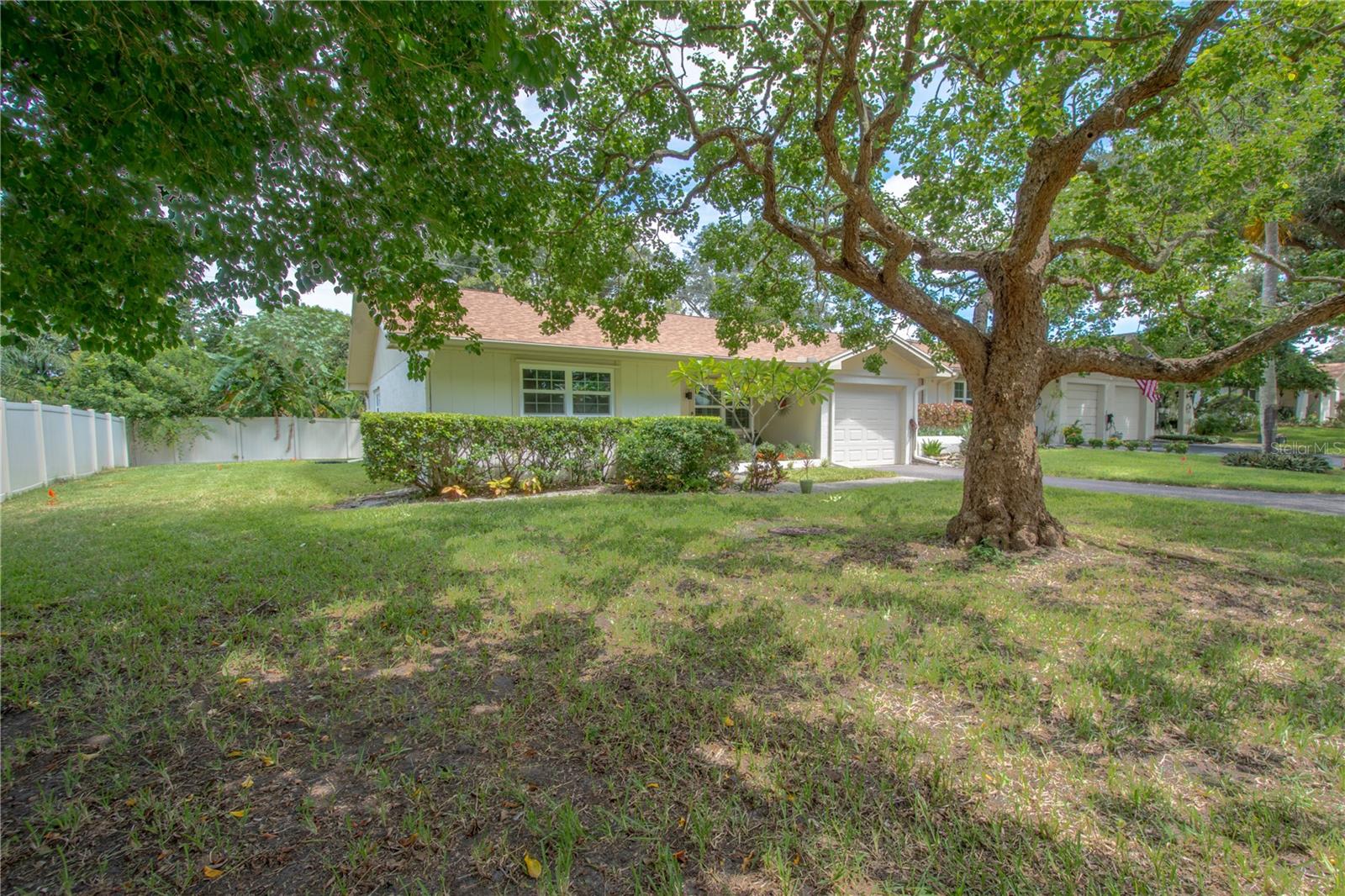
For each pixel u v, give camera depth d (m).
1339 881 1.72
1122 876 1.76
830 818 2.01
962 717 2.69
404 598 4.27
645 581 4.71
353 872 1.78
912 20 4.27
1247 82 5.32
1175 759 2.38
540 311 7.08
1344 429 30.62
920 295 5.63
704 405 14.64
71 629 3.70
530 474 10.54
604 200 6.21
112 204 3.18
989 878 1.76
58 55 2.46
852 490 10.51
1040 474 5.84
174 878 1.77
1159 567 5.09
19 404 9.86
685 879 1.75
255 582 4.65
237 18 2.45
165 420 17.14
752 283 8.34
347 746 2.47
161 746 2.47
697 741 2.47
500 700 2.84
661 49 5.41
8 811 2.07
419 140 3.59
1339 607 4.13
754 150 6.72
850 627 3.72
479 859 1.84
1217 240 7.41
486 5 2.35
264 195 3.62
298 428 19.55
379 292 4.34
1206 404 29.81
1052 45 4.34
